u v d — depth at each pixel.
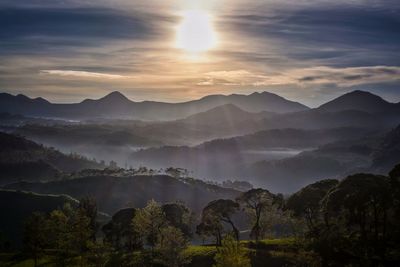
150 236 107.06
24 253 121.75
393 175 80.75
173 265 92.38
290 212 96.06
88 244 95.81
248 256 90.38
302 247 86.25
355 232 85.38
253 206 112.69
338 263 77.12
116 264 97.56
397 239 80.06
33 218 110.38
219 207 111.50
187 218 128.62
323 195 92.38
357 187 81.06
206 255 97.00
